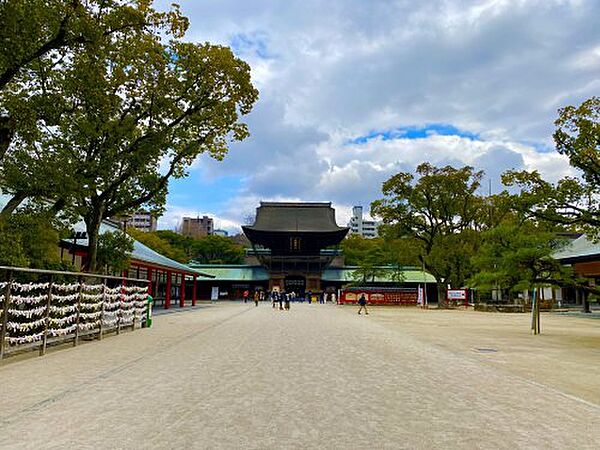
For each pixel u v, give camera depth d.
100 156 17.98
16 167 14.90
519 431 5.82
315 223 73.62
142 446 5.07
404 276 61.56
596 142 17.28
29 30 12.70
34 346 11.68
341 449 5.05
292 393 7.72
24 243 13.88
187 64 18.48
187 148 20.36
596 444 5.34
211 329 19.70
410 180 48.56
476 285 23.72
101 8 15.55
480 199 47.78
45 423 5.92
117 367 10.13
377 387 8.35
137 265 30.88
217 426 5.82
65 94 15.98
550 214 18.58
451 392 8.06
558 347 15.19
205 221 133.00
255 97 20.17
